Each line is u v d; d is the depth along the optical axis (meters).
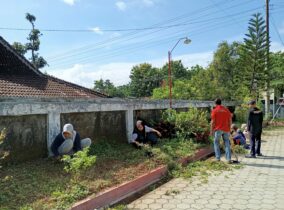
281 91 33.06
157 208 5.52
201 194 6.26
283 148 11.84
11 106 6.68
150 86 72.62
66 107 8.01
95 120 9.07
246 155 10.00
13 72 19.39
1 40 17.91
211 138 10.98
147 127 9.63
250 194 6.21
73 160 6.05
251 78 26.42
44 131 7.55
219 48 37.66
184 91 24.91
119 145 9.48
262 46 25.52
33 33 34.28
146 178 6.92
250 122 10.04
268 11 24.83
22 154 7.04
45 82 19.45
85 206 5.16
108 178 6.40
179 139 10.38
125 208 5.54
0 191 5.29
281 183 6.96
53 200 5.14
